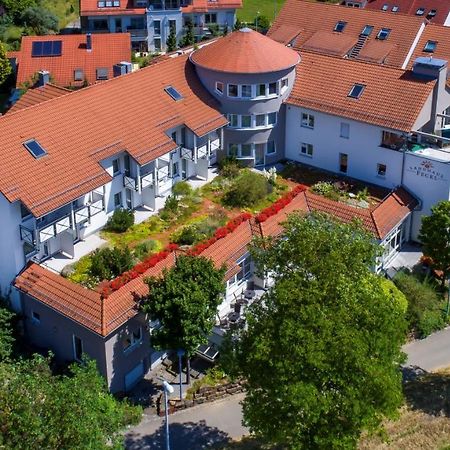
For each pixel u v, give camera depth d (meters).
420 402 44.78
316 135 62.88
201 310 41.94
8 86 87.19
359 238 39.59
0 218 46.72
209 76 61.44
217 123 59.91
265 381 36.31
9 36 104.19
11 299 48.56
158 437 42.78
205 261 43.91
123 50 85.81
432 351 49.66
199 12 101.94
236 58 60.88
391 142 59.00
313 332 34.81
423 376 47.31
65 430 32.44
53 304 44.94
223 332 46.88
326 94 61.53
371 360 34.97
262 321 37.25
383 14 80.81
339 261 37.00
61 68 83.75
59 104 52.47
